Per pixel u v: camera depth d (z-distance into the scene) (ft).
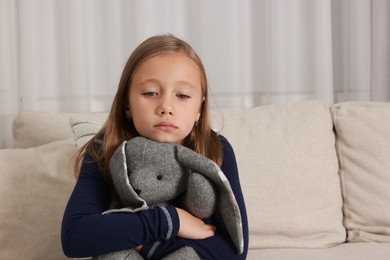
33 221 3.74
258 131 4.57
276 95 6.22
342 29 6.43
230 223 2.84
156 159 2.81
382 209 4.43
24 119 4.62
